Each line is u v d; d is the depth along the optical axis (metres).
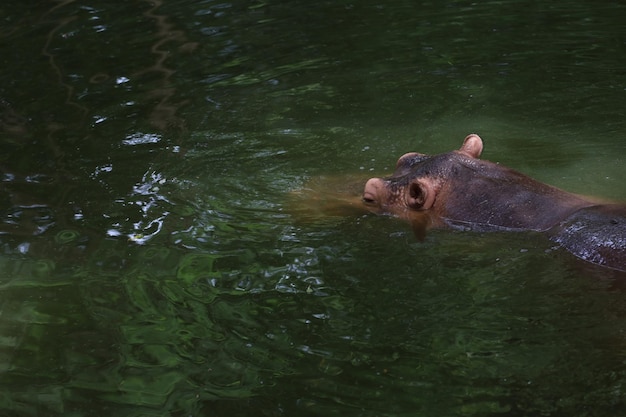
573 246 8.61
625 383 6.92
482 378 7.12
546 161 11.77
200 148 12.83
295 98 14.71
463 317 7.97
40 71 16.31
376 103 14.34
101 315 8.51
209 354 7.75
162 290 8.89
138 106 14.54
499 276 8.54
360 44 17.19
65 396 7.31
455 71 15.56
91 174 12.01
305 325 8.07
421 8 19.31
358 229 9.98
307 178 11.68
